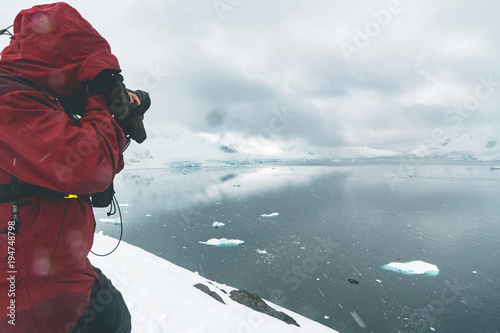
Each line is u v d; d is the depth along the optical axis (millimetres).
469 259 37688
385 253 40156
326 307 26953
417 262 36375
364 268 35438
